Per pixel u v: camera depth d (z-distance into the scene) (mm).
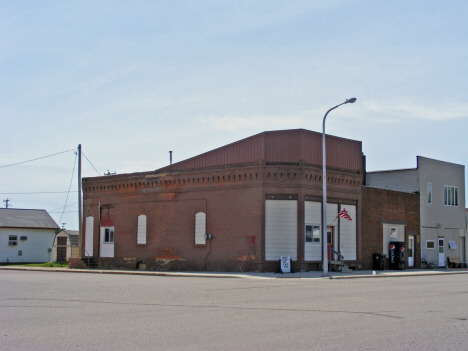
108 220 37625
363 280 25625
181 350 8719
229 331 10445
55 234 58000
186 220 33094
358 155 34438
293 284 22328
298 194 30203
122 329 10703
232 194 31266
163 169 34719
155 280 24984
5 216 55500
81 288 20047
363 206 35031
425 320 11891
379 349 8836
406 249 38781
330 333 10242
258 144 30688
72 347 8977
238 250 30594
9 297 16781
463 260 45031
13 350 8742
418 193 40844
